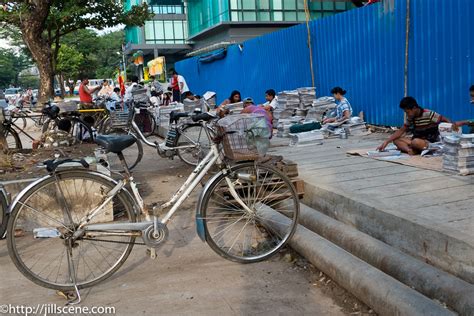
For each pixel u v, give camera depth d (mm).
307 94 10461
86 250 4230
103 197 3803
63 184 4023
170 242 4719
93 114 11344
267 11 27516
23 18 15750
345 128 8805
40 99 16594
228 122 3973
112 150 3793
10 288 3838
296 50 12148
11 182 5348
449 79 7605
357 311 3256
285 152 7590
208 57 18516
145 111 9844
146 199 6273
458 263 3297
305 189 5352
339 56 10422
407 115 6504
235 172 4074
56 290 3701
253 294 3578
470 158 5105
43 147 8945
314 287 3664
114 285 3830
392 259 3566
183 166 8336
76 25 19797
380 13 9031
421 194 4535
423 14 7977
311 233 4223
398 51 8664
